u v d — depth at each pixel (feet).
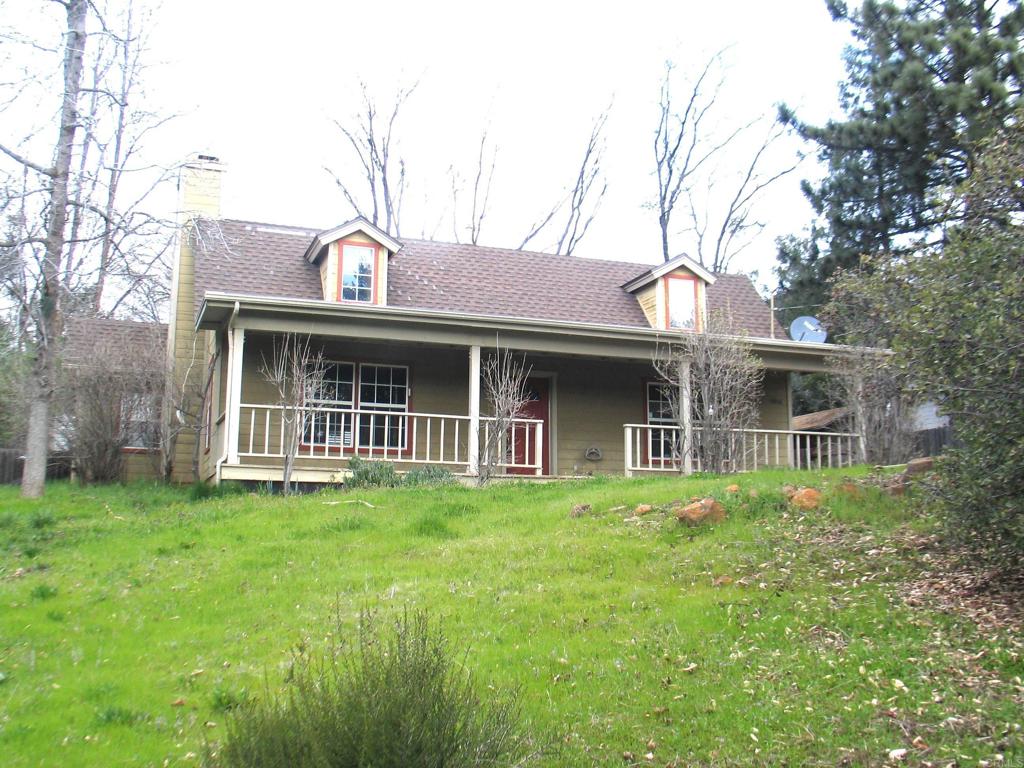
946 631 24.54
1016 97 69.41
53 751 18.83
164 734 19.81
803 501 36.58
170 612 28.02
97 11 53.16
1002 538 26.23
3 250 48.06
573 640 25.54
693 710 21.34
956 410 27.12
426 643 17.02
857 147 79.15
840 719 20.40
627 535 35.40
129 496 48.62
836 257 81.30
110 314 71.26
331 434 58.03
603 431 64.64
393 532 37.32
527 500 43.39
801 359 62.69
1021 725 19.35
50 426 60.49
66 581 30.83
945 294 27.22
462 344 55.77
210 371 62.28
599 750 19.69
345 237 59.52
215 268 59.52
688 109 118.21
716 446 52.01
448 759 14.70
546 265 71.77
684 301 66.49
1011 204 29.60
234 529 37.99
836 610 26.53
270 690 21.71
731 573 30.63
